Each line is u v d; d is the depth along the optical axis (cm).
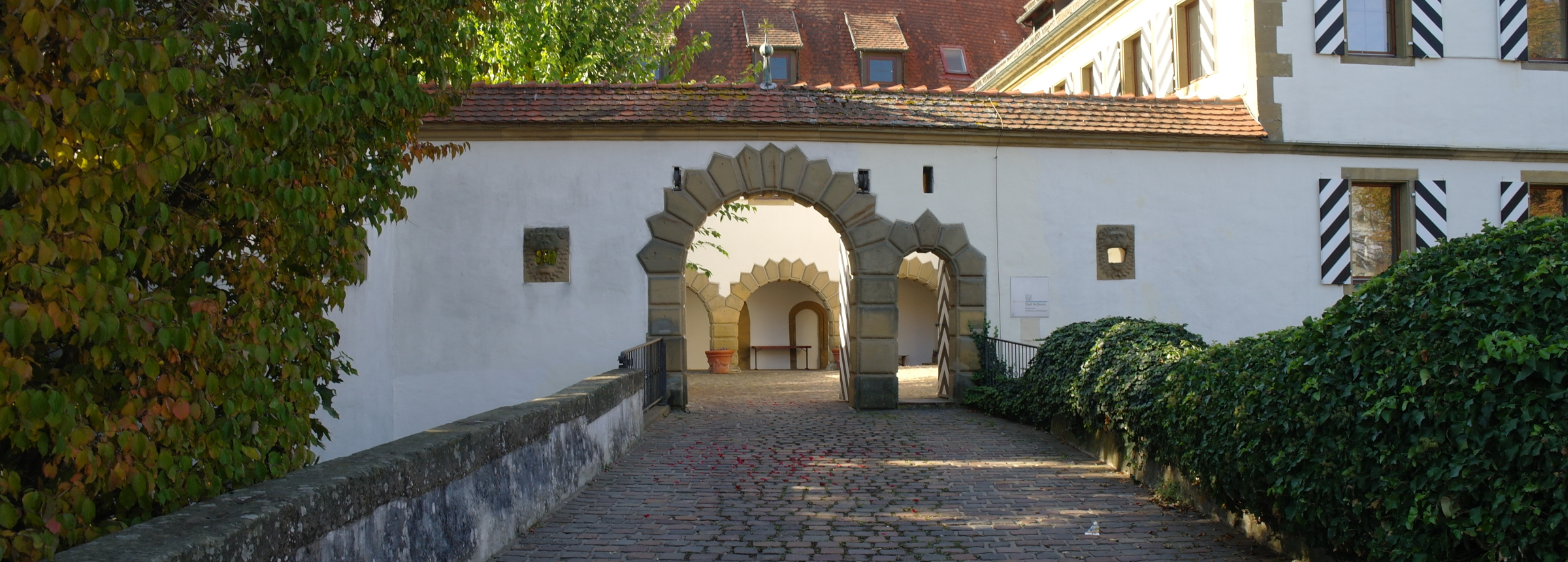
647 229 1300
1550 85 1516
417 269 1286
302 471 418
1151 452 773
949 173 1349
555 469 710
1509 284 445
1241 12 1461
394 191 630
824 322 2630
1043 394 1060
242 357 444
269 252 479
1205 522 672
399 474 452
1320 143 1426
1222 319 1393
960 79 2772
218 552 314
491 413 640
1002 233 1355
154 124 382
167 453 397
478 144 1293
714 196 1303
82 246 350
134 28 409
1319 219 1430
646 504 726
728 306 2394
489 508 573
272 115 454
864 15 2803
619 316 1293
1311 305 1423
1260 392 578
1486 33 1498
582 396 784
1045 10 2384
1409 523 443
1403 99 1465
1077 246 1368
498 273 1289
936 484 806
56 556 295
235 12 473
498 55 1838
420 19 588
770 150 1310
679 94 1324
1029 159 1364
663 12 2686
